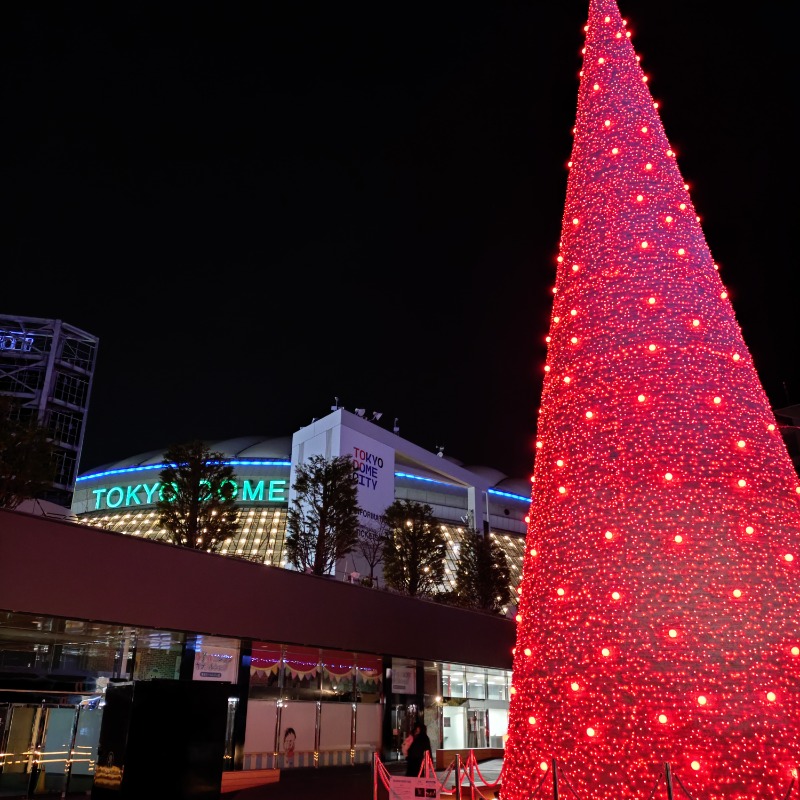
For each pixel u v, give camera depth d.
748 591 8.16
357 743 25.62
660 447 8.96
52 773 17.22
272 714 22.97
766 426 9.37
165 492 30.30
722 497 8.65
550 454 9.84
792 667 7.88
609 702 8.07
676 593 8.22
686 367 9.40
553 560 9.15
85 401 68.75
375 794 11.39
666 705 7.81
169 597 18.00
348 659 25.80
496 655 30.08
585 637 8.47
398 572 36.25
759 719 7.62
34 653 19.58
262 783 21.44
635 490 8.83
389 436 48.88
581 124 11.50
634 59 11.72
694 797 7.44
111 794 10.96
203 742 11.50
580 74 12.00
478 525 55.34
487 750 31.36
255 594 20.25
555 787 7.84
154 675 21.03
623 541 8.65
